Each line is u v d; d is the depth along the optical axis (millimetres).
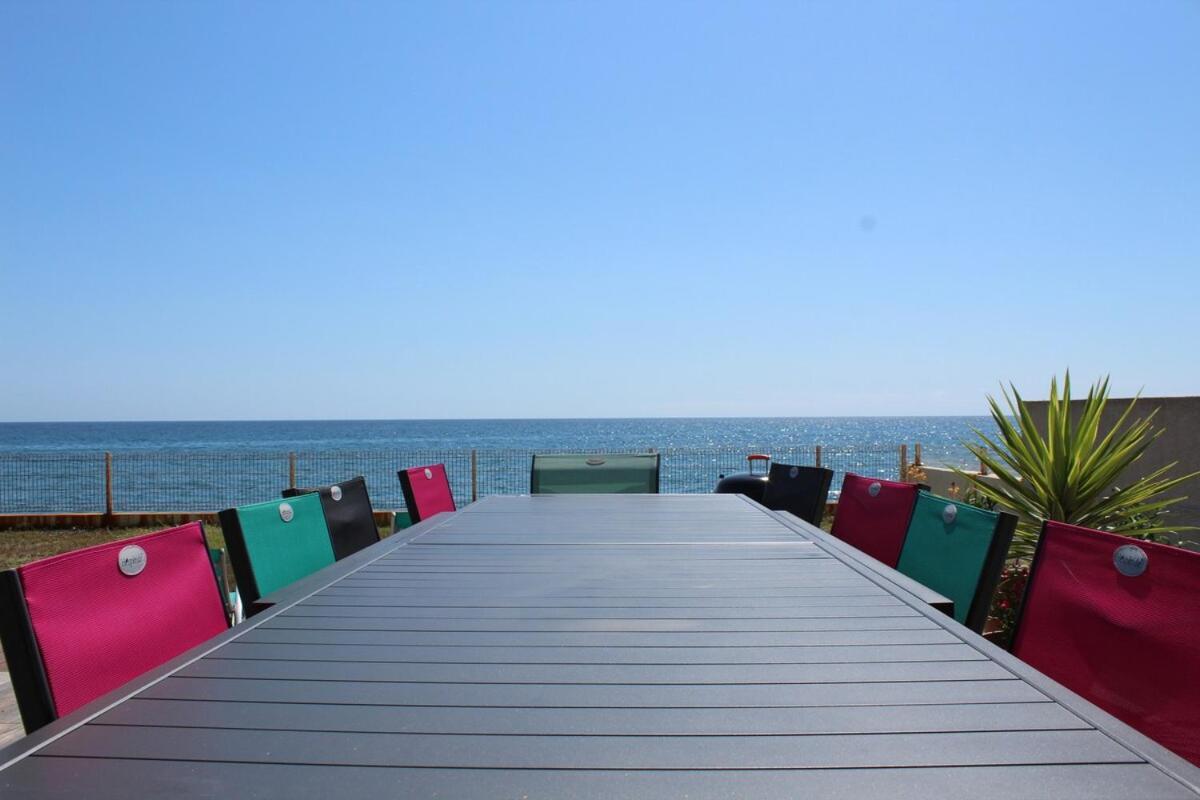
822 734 1396
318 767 1268
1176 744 1614
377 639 1961
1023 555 5066
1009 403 5480
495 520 3980
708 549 3184
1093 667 1864
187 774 1242
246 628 2053
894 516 3322
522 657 1817
